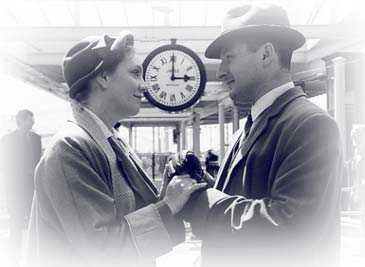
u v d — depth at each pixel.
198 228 1.78
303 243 1.57
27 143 5.76
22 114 5.79
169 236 1.72
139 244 1.67
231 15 1.92
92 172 1.67
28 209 5.76
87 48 1.84
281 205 1.59
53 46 11.19
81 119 1.82
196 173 1.87
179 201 1.76
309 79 13.50
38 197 1.70
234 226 1.66
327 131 1.63
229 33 1.83
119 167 1.86
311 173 1.59
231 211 1.69
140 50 10.30
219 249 1.71
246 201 1.69
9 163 5.70
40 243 1.70
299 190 1.58
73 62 1.85
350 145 11.14
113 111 1.90
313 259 1.63
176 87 5.70
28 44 10.57
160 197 1.93
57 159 1.65
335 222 1.72
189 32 9.05
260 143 1.79
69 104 1.89
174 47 5.70
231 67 1.88
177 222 1.76
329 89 11.73
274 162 1.71
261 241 1.60
